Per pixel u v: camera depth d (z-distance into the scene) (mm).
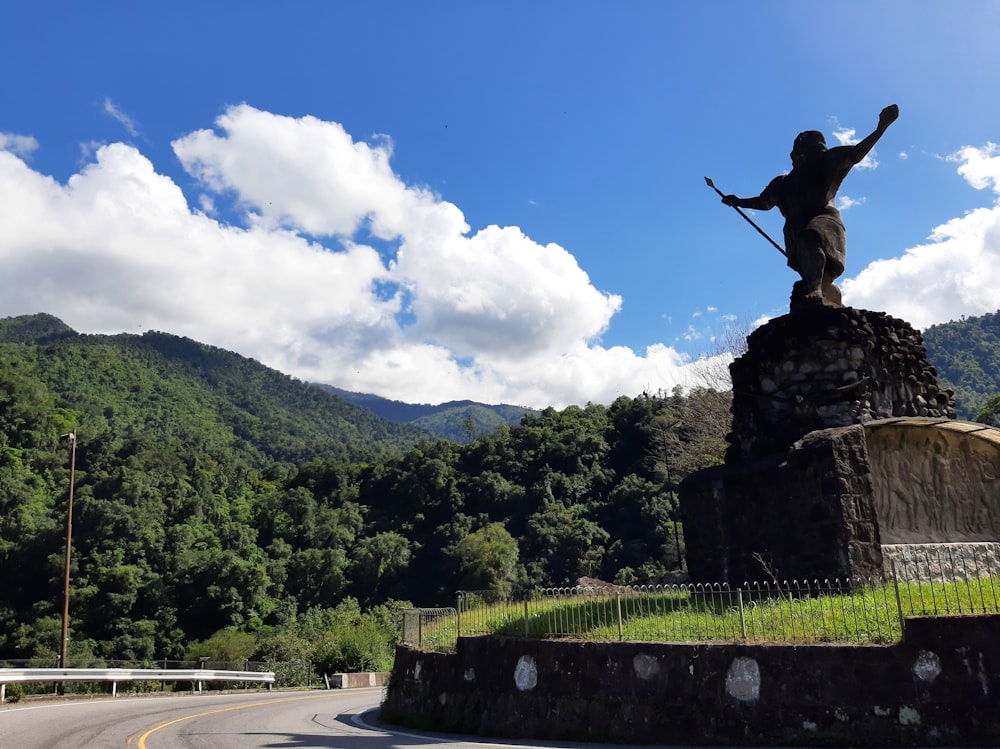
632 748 9961
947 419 13883
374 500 107250
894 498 14008
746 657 9953
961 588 11055
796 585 12922
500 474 94688
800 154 16250
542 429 99438
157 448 109438
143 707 18750
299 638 58562
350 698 23656
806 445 13359
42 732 12703
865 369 14461
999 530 14398
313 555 84500
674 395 50688
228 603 73438
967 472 14633
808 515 13109
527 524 82000
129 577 72188
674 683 10344
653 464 75250
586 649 11266
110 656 65000
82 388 166125
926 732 8852
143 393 179750
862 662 9328
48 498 88062
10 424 100688
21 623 69125
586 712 10969
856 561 12484
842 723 9227
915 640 9195
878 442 14148
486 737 11812
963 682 8875
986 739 8609
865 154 15227
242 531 88750
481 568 74125
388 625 43312
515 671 12086
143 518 83625
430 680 14031
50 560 73375
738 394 15734
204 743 11375
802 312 14875
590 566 68438
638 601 13391
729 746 9680
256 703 20969
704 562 14625
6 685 21641
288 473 123438
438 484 98938
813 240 15156
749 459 15102
